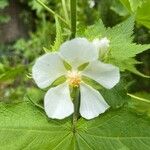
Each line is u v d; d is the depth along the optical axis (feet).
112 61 0.45
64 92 0.41
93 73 0.41
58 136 0.42
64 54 0.39
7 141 0.41
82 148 0.42
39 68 0.39
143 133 0.42
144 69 1.16
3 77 0.60
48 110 0.40
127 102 0.44
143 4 0.53
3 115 0.41
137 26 0.92
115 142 0.42
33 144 0.41
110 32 0.48
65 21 0.52
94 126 0.42
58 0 0.74
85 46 0.39
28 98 0.42
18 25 2.86
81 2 1.14
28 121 0.42
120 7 0.71
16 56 2.02
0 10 2.81
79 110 0.42
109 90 0.44
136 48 0.46
